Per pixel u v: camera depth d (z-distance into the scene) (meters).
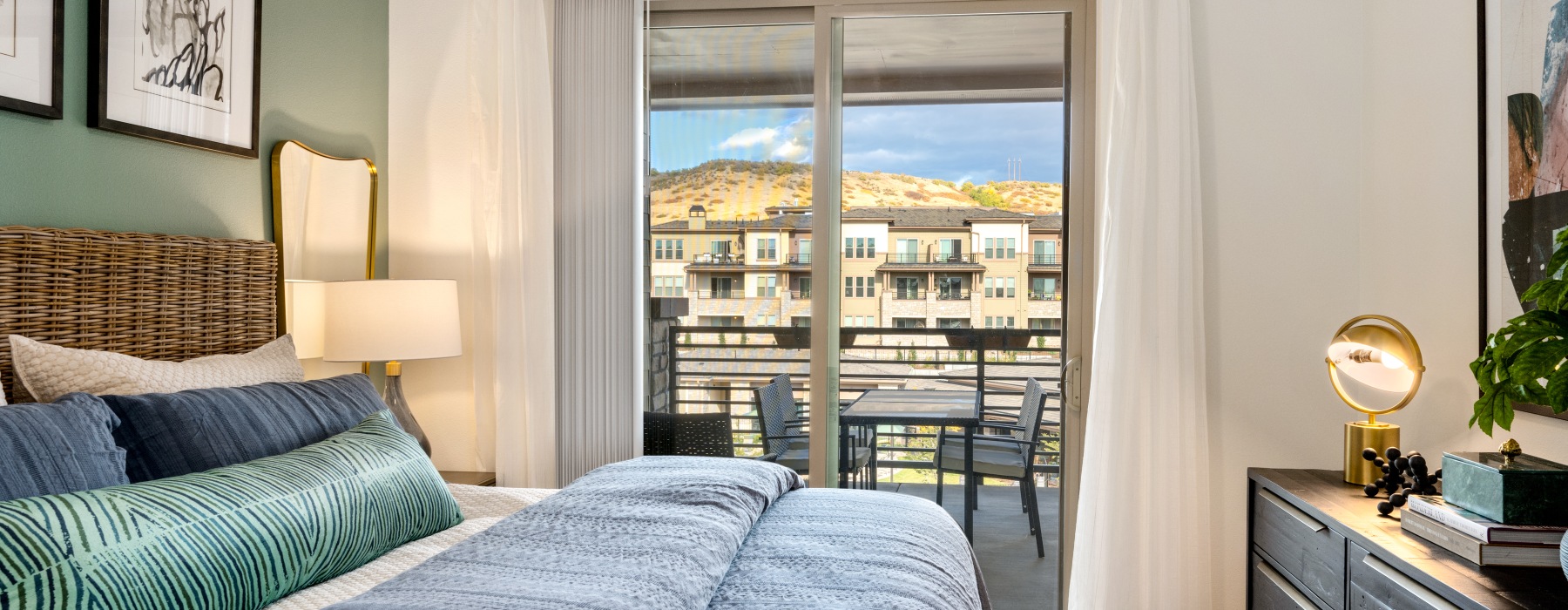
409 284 2.51
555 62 3.00
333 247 2.70
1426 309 2.24
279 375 2.04
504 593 1.14
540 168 2.88
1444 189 2.14
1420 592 1.43
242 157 2.35
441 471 2.98
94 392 1.64
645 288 3.07
